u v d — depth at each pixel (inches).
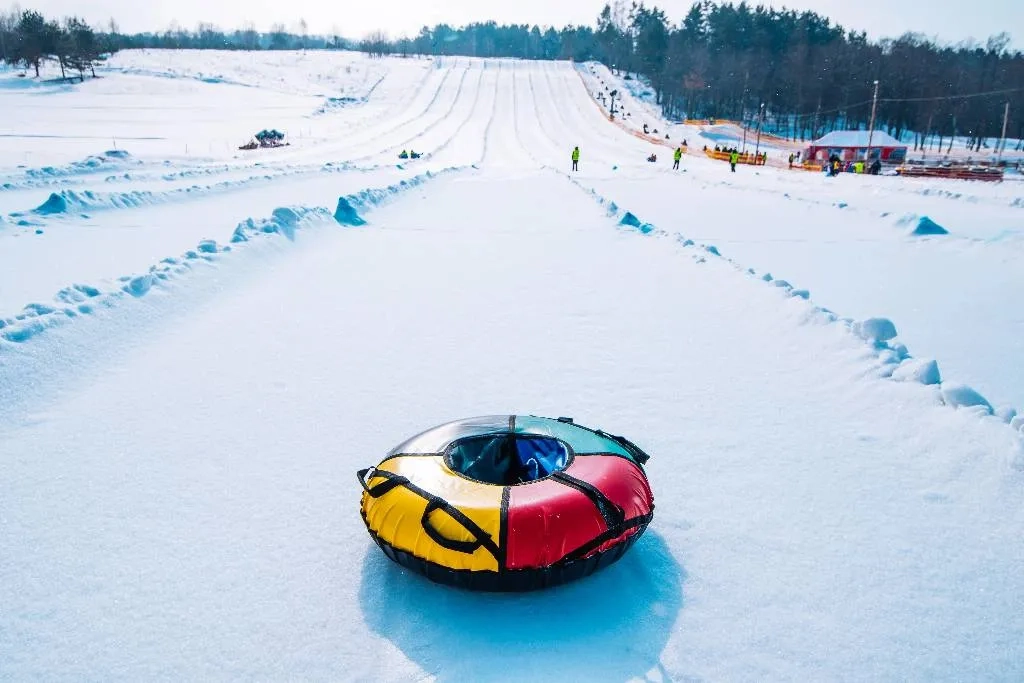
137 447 179.6
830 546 137.9
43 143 1796.3
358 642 110.7
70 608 118.4
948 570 130.0
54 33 4082.2
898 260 472.1
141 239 454.0
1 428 187.5
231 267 361.7
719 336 283.0
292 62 4995.1
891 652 109.2
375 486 126.9
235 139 2253.9
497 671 104.0
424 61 5315.0
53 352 226.5
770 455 177.8
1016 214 729.0
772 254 494.3
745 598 122.2
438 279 384.8
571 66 5260.8
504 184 1066.1
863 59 4335.6
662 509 151.6
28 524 143.5
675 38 5654.5
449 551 112.3
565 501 116.0
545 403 212.7
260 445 182.2
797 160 2571.4
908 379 214.2
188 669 104.7
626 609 118.7
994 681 103.7
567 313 317.7
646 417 202.4
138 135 2193.7
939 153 3038.9
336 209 573.3
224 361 246.5
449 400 214.7
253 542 138.3
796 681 103.1
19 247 413.7
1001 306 350.6
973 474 163.8
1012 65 4242.1
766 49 4894.2
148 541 138.1
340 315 308.8
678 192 993.5
